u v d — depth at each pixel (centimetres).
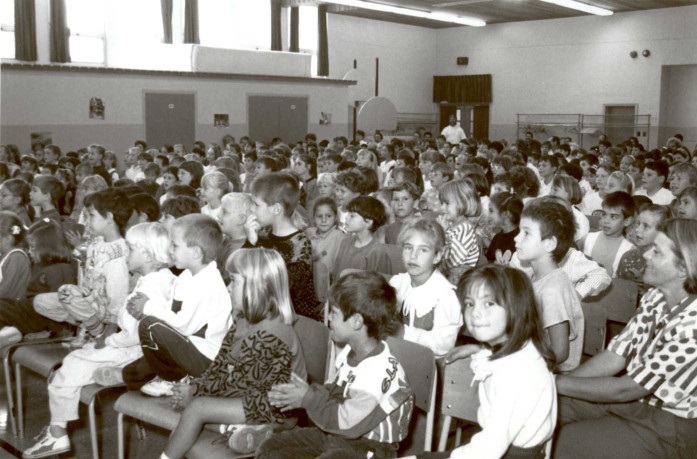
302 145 1233
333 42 1983
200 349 295
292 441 231
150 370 307
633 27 1916
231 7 1731
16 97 1248
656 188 630
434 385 246
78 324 382
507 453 202
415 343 254
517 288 201
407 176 573
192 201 447
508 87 2162
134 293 317
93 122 1350
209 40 1697
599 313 303
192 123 1495
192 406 255
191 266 306
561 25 2042
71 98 1317
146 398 296
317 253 448
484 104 2214
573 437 235
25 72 1254
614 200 411
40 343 365
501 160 775
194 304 297
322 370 278
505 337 204
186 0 1553
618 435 229
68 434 360
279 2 1748
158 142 1448
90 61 1485
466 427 350
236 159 914
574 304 269
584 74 2014
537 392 198
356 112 1955
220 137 1542
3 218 396
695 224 222
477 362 218
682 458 223
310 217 572
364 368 229
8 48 1333
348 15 2014
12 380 436
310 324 284
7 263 382
